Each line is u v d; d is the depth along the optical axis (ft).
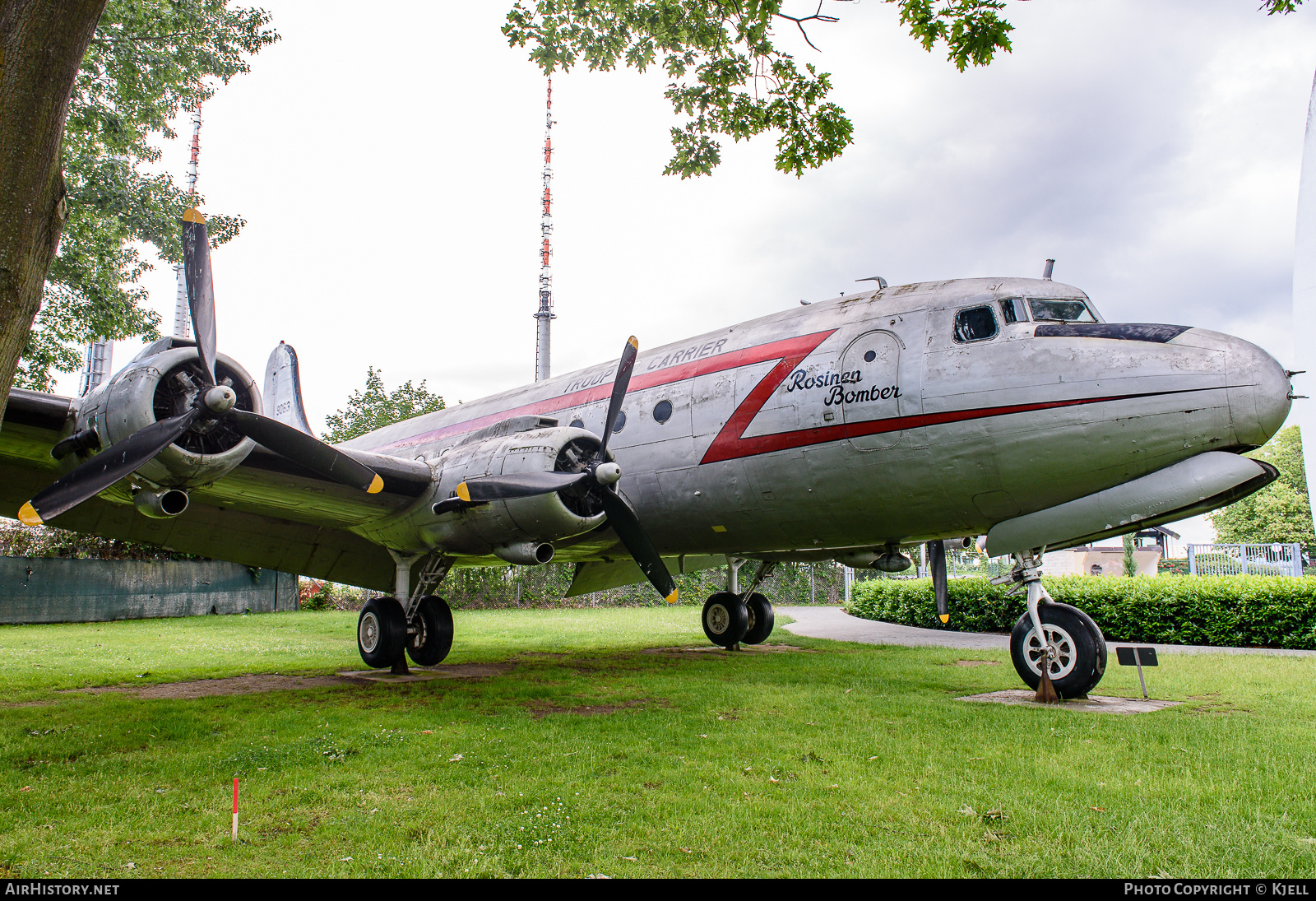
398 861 10.23
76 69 12.57
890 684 26.17
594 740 17.34
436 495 26.37
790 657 36.11
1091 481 20.20
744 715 20.34
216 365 20.70
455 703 22.48
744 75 26.89
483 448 25.96
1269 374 18.35
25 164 11.98
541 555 24.98
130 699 23.62
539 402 33.58
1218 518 160.25
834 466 23.35
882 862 10.23
